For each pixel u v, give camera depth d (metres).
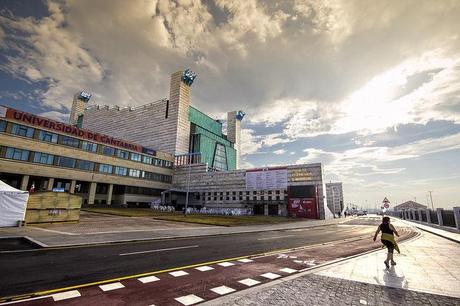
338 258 10.75
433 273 8.14
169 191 65.00
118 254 10.74
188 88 107.50
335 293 6.20
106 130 122.06
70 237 14.40
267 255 11.27
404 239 18.08
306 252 12.20
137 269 8.42
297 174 57.12
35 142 45.03
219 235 18.94
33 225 19.86
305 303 5.54
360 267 8.92
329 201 83.75
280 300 5.70
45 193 21.20
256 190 61.34
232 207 64.19
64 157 49.16
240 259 10.30
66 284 6.75
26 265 8.61
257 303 5.53
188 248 12.73
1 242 12.95
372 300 5.77
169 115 102.56
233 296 5.95
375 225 33.72
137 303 5.57
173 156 77.44
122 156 60.97
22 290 6.23
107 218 29.42
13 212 18.84
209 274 7.99
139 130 110.19
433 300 5.80
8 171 41.28
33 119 45.09
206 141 114.94
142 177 65.69
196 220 30.91
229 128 151.50
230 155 136.12
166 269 8.51
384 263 9.52
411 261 10.00
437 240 17.45
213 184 68.69
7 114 41.94
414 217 46.41
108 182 56.84
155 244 13.69
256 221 35.16
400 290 6.46
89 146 53.88
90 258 9.86
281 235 19.92
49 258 9.70
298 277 7.56
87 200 53.72
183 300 5.78
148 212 44.22
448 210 26.28
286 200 56.97
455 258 10.70
